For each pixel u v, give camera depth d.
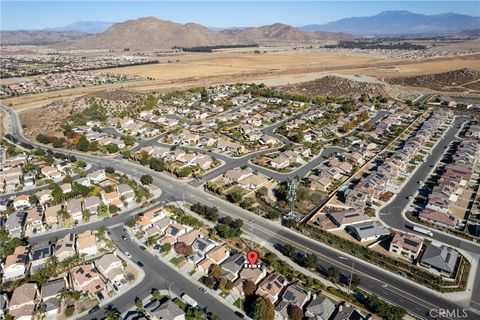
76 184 143.88
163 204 134.12
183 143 196.25
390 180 148.62
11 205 134.50
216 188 142.88
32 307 85.56
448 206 125.50
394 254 105.25
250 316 83.69
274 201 135.88
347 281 94.19
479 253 104.94
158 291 90.25
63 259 103.06
